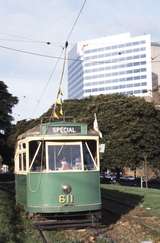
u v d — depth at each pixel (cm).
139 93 8919
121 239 1407
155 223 1731
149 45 8406
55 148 1652
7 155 7625
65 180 1625
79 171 1641
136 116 5981
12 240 1313
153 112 6038
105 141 5947
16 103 7644
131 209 2195
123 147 5884
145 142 5969
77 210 1617
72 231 1580
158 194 3023
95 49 6756
